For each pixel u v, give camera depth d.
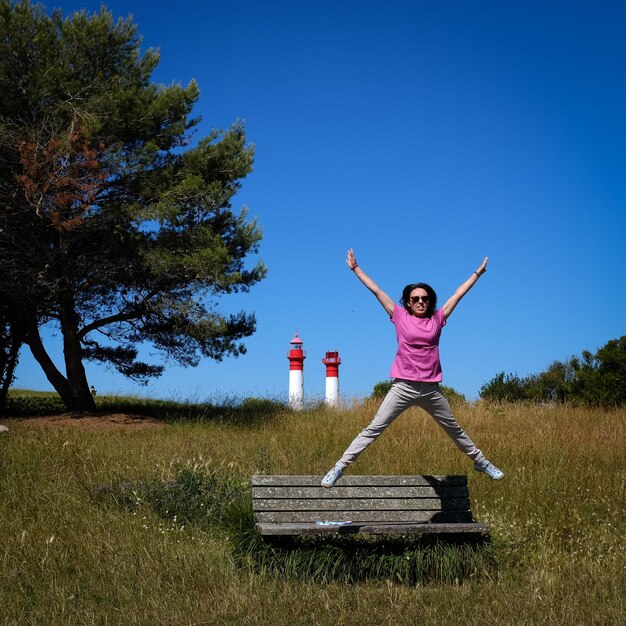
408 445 11.98
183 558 6.49
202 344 18.92
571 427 13.90
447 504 6.86
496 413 15.22
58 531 7.16
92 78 17.78
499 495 9.05
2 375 18.72
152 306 17.67
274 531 6.02
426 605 5.51
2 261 16.64
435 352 6.50
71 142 15.96
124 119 17.28
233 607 5.32
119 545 6.83
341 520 6.61
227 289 17.38
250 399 20.00
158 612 5.20
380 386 21.95
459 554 6.30
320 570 6.08
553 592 5.75
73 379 18.44
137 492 8.38
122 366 20.09
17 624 4.91
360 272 6.75
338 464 6.50
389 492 6.80
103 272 17.53
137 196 17.67
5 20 16.53
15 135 16.23
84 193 16.22
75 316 18.28
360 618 5.16
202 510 7.97
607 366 19.39
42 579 5.91
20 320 18.44
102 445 11.70
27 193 15.97
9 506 7.93
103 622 5.01
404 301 6.75
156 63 18.73
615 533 7.63
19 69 16.95
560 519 7.91
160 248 16.94
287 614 5.20
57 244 17.55
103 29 17.45
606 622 5.08
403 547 6.46
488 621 5.09
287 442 12.87
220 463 10.26
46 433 12.39
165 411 18.62
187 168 18.25
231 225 18.77
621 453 11.44
